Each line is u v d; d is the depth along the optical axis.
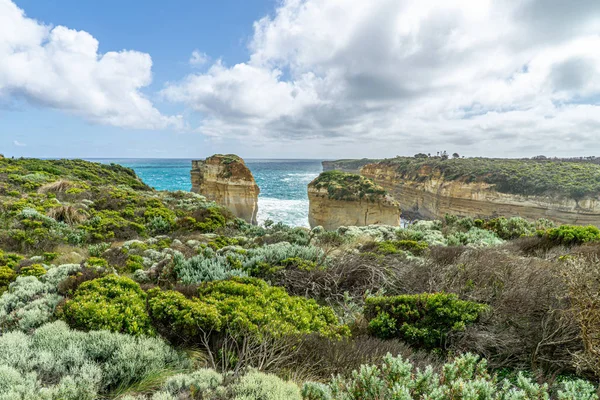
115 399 2.75
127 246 9.31
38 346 3.25
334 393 2.46
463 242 11.87
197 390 2.73
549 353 3.53
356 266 6.61
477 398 2.07
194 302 4.41
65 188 18.83
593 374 3.24
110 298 4.45
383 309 4.68
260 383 2.81
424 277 6.03
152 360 3.26
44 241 10.01
